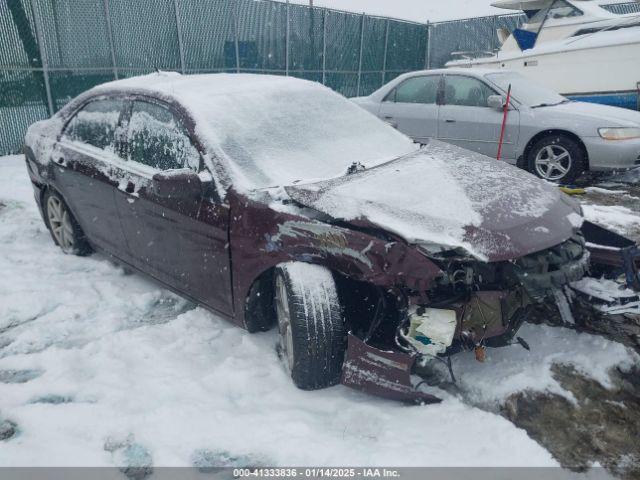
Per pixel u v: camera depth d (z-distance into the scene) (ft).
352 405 8.50
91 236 14.03
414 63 57.36
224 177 9.80
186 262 10.75
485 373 9.25
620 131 21.45
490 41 54.34
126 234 12.30
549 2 31.17
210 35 38.50
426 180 9.40
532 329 10.53
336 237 8.45
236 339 10.64
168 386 9.09
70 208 14.24
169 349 10.23
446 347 8.37
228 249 9.63
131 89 12.59
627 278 9.47
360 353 8.26
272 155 10.50
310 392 8.86
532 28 31.71
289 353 9.14
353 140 11.95
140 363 9.83
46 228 17.80
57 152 14.20
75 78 32.04
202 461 7.48
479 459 7.38
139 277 13.84
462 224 8.21
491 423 7.94
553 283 8.16
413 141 13.10
